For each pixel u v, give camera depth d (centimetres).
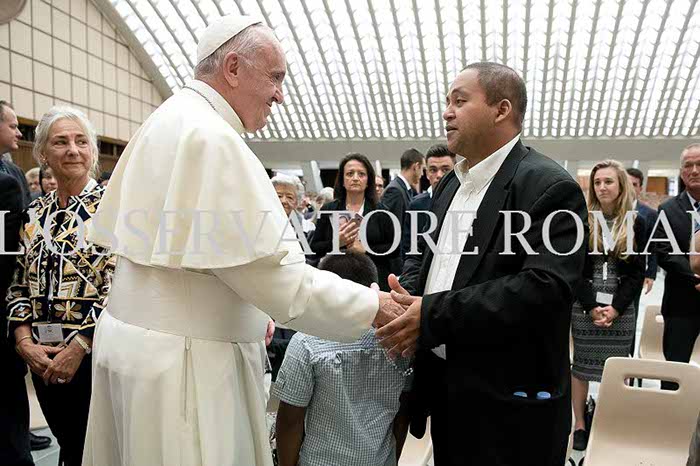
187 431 122
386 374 153
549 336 140
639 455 200
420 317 134
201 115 129
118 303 132
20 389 217
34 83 1205
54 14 1284
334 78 1858
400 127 2080
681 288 296
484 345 139
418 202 333
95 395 137
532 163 143
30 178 517
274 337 288
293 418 153
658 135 2034
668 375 202
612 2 1522
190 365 125
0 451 209
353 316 130
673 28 1611
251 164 125
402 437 169
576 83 1841
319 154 2256
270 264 121
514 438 137
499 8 1561
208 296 128
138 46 1664
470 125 146
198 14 1550
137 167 131
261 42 134
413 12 1555
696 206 296
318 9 1563
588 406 322
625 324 311
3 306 209
